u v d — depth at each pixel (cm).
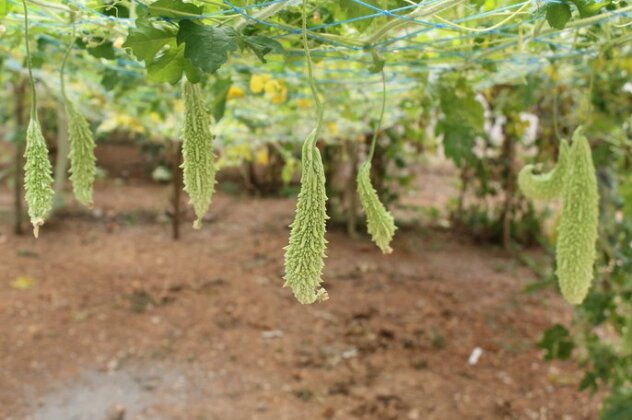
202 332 571
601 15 182
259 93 336
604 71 345
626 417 332
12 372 480
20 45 270
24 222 856
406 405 461
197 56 132
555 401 471
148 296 642
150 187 1136
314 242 116
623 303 391
